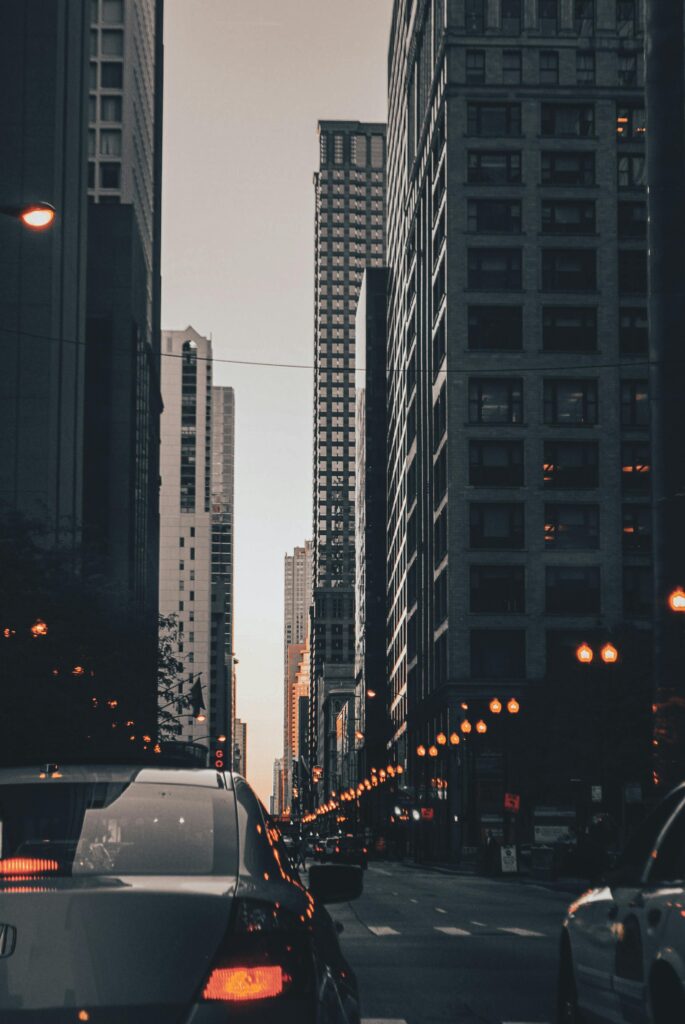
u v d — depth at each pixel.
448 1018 13.27
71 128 84.75
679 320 56.88
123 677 47.25
